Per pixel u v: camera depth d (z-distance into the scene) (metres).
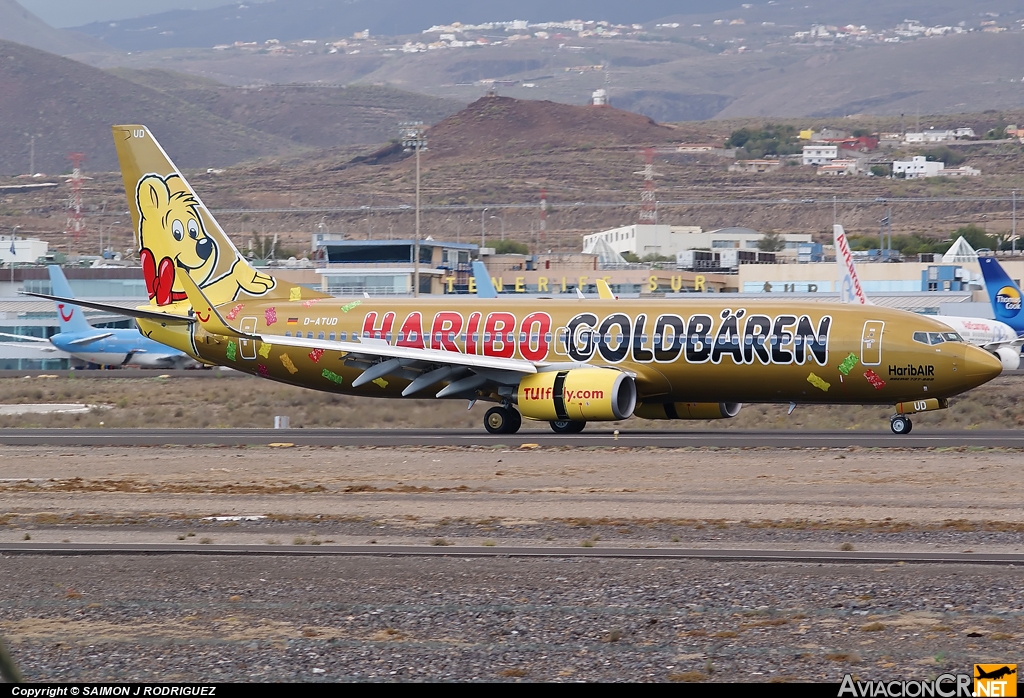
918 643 63.81
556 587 76.56
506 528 97.44
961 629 66.12
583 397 166.75
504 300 185.12
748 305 171.62
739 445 151.75
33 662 62.03
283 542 92.81
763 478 122.88
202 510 108.31
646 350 172.12
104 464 142.88
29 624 69.19
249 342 193.88
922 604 71.38
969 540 90.38
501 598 73.88
